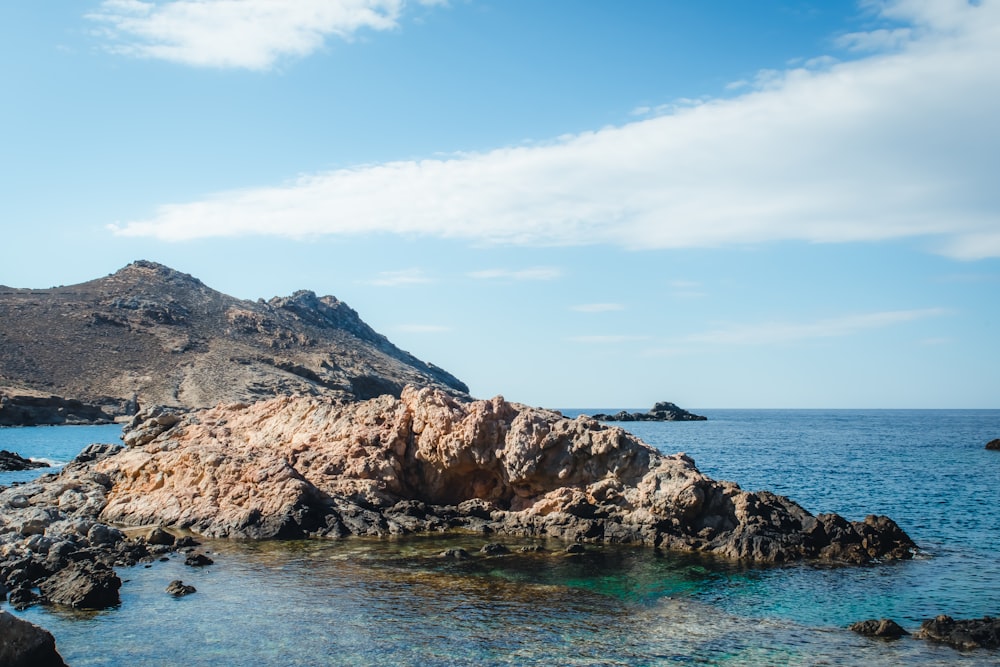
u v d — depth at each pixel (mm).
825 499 56844
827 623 25922
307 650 22781
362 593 28406
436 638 23828
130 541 35125
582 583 30125
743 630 25031
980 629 24094
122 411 165500
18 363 176500
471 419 42344
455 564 32750
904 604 28172
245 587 29047
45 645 20172
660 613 26625
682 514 37500
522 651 22828
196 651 22641
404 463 44344
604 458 40219
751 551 34562
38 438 116188
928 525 45000
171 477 43062
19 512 39469
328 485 41812
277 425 48781
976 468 82750
